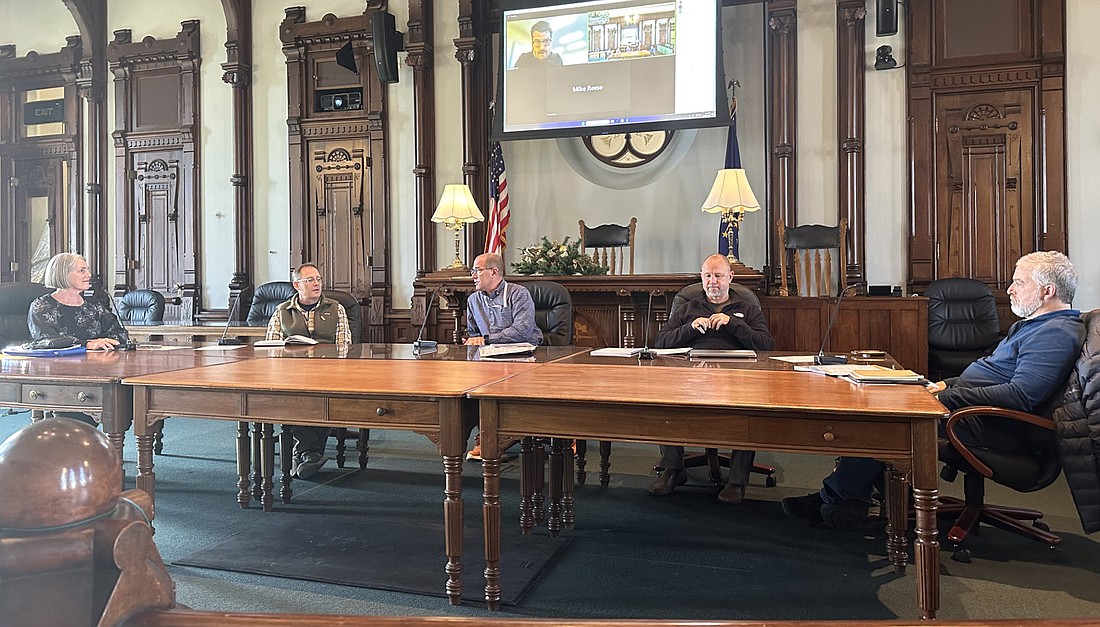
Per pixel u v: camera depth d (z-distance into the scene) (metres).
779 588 2.17
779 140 5.51
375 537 2.62
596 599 2.09
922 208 5.33
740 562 2.39
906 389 2.01
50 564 0.40
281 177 6.73
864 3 5.33
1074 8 5.07
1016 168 5.22
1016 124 5.22
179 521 2.82
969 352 4.87
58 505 0.40
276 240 6.75
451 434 2.03
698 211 5.82
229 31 6.71
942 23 5.32
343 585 2.19
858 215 5.36
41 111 7.36
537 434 1.97
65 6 7.34
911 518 2.69
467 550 2.48
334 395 2.12
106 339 3.37
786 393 1.95
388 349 3.41
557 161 6.11
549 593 2.13
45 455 0.40
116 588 0.42
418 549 2.49
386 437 4.54
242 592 2.14
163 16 7.02
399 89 6.42
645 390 2.01
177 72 6.96
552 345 3.85
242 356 3.07
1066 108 5.08
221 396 2.23
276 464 3.79
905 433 1.69
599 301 5.16
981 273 5.28
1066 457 2.22
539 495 2.82
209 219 6.88
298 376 2.37
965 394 2.44
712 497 3.18
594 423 1.92
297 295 4.07
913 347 4.54
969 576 2.28
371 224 6.49
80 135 7.26
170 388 2.28
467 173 6.16
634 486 3.37
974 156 5.30
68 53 7.22
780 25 5.48
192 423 5.03
